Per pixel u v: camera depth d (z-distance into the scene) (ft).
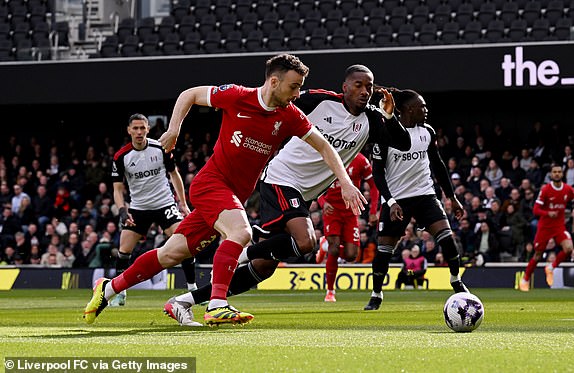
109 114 214.07
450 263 82.53
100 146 214.07
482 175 171.63
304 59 177.47
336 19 203.92
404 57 173.99
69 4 206.80
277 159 64.44
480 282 154.61
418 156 82.17
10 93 186.19
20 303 102.53
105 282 54.54
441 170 83.51
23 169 193.26
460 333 49.47
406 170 82.33
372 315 72.23
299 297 119.55
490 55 170.81
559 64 167.63
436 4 205.57
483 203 163.84
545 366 32.83
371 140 68.33
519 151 186.09
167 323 58.29
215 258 50.88
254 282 60.39
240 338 44.27
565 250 134.72
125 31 207.00
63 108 208.95
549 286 150.61
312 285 156.66
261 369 31.91
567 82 167.22
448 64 172.45
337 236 100.68
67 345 39.88
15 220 180.34
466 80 171.63
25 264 174.91
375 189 100.53
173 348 38.47
